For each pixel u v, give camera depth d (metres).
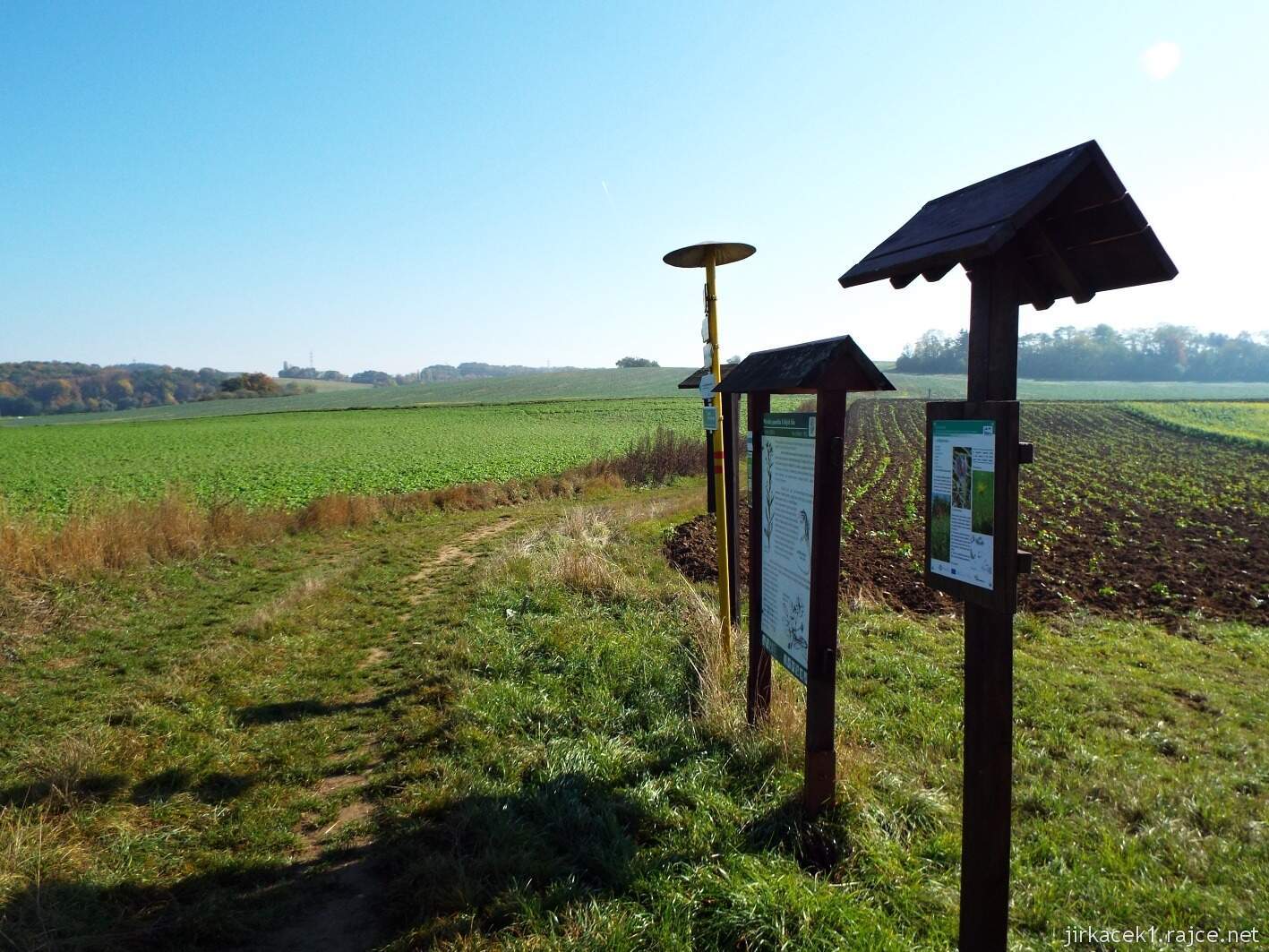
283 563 13.01
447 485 25.75
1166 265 3.14
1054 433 44.72
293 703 6.29
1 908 3.39
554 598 9.02
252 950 3.33
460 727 5.45
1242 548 13.87
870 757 4.99
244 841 4.20
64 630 8.45
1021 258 3.24
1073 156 2.83
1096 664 7.35
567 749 5.05
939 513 3.23
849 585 10.46
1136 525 16.11
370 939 3.41
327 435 53.25
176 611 9.61
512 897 3.52
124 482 27.44
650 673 6.41
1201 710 6.27
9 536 10.36
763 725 5.18
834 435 4.17
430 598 10.07
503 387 112.31
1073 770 5.06
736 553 7.18
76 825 4.25
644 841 4.05
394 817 4.35
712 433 7.21
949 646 7.77
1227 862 4.01
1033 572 11.67
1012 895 3.69
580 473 26.72
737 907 3.33
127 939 3.33
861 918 3.33
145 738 5.51
